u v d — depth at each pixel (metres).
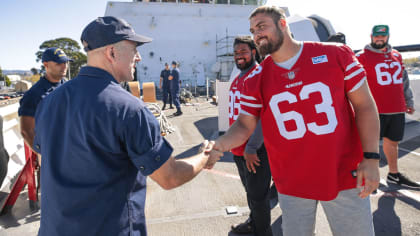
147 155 0.94
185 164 1.11
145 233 1.11
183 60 17.50
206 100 13.02
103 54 1.01
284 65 1.35
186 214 2.69
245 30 18.09
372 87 3.09
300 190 1.42
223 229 2.41
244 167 2.06
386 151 3.21
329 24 9.87
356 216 1.38
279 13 1.29
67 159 0.95
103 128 0.91
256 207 2.01
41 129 1.02
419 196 2.89
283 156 1.44
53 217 0.98
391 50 3.08
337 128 1.30
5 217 2.72
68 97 0.97
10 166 3.76
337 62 1.30
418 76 6.60
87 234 0.95
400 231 2.29
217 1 18.69
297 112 1.34
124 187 1.01
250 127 1.56
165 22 17.06
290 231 1.51
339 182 1.36
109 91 0.95
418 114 6.56
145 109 0.97
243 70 2.09
